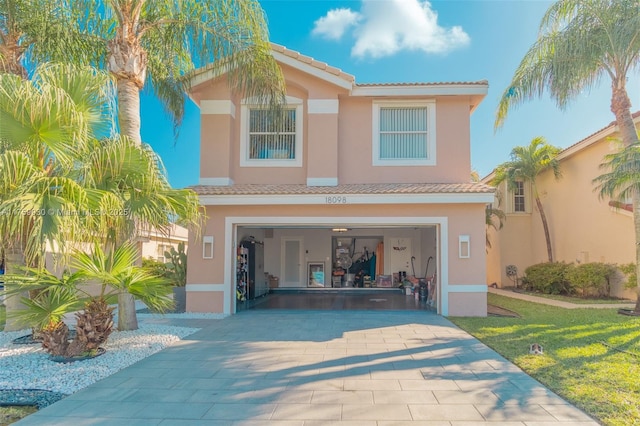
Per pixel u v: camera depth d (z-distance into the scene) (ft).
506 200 63.72
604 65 36.27
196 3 30.78
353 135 38.27
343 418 13.29
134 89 28.76
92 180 19.85
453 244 33.88
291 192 33.83
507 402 14.56
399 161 37.73
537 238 62.13
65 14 28.73
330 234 60.18
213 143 37.45
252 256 47.62
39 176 17.99
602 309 37.52
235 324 29.84
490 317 32.73
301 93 38.68
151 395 15.42
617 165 32.81
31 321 19.54
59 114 18.61
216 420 13.17
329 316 33.30
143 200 22.12
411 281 53.78
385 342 23.91
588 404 14.21
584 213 52.03
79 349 20.02
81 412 13.83
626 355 20.53
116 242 22.44
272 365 19.27
